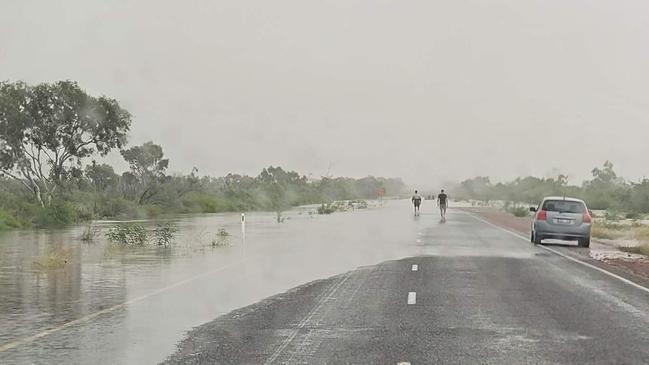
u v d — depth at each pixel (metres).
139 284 19.08
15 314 14.20
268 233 43.34
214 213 88.31
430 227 50.56
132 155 90.19
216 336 11.87
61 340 11.59
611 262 25.61
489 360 9.96
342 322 13.16
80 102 66.25
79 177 69.88
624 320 13.27
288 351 10.63
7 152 64.94
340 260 26.02
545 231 33.91
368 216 73.06
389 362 9.85
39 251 30.66
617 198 100.75
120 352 10.65
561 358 10.07
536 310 14.50
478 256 27.73
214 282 19.53
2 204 58.84
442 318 13.55
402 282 19.45
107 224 56.72
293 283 19.31
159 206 87.94
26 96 65.62
